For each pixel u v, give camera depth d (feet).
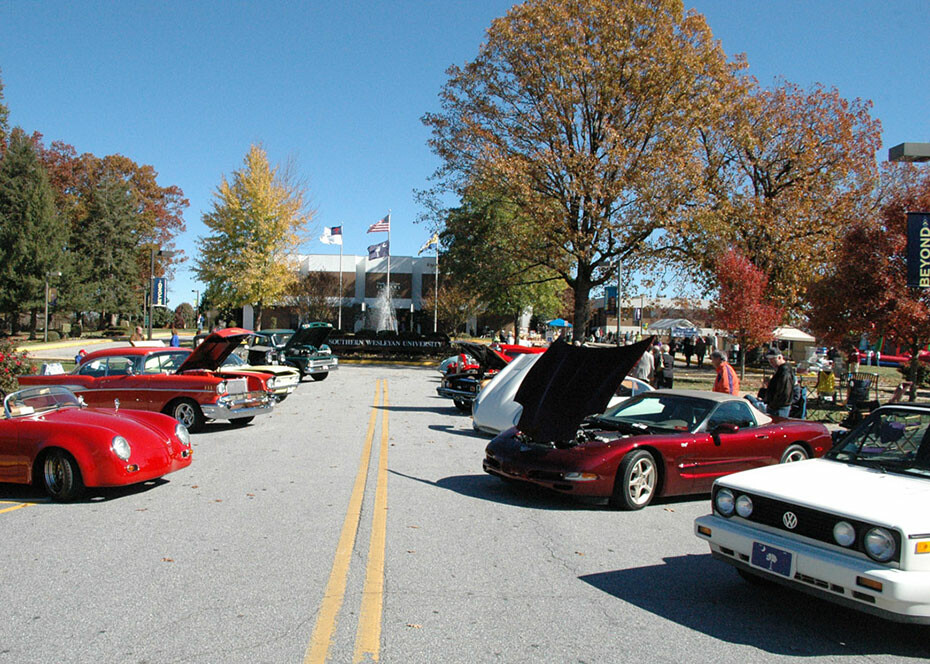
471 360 57.11
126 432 24.13
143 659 11.72
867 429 17.37
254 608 14.15
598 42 92.53
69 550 17.99
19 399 25.23
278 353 80.12
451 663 11.84
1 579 15.74
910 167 56.39
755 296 77.82
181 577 15.99
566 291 238.48
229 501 23.70
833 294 56.49
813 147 97.55
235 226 140.77
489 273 107.14
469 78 100.73
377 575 16.37
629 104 92.99
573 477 22.89
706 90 91.97
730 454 25.52
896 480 15.12
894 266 54.08
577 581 16.48
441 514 22.45
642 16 90.48
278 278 142.61
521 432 26.63
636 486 23.58
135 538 19.15
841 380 71.56
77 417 24.73
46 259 159.33
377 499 24.20
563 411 24.80
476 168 100.99
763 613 14.87
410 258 223.30
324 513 22.17
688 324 122.42
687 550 19.35
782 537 14.32
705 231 88.28
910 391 49.16
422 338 123.44
